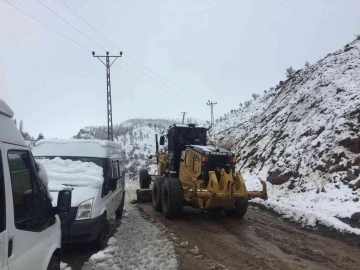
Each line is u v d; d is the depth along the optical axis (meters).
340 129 13.12
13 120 3.46
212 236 7.97
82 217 6.25
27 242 3.27
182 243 7.13
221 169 9.50
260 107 30.92
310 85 19.89
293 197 11.74
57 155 8.21
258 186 14.30
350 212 8.93
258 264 5.98
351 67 18.72
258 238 7.77
